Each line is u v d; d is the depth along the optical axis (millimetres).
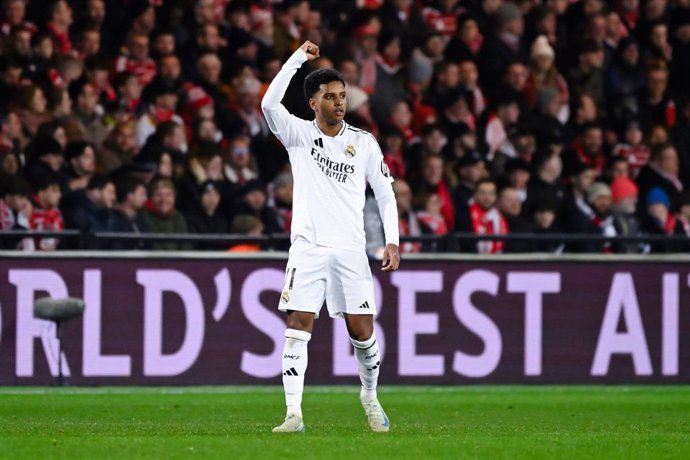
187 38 58500
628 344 50469
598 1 63781
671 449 26578
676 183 59250
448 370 49188
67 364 46750
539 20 63344
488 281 49469
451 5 63906
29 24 56500
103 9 57438
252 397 44875
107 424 34000
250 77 56969
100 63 56469
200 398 44219
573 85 62625
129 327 47188
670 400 45531
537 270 49812
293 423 29375
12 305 46312
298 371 29391
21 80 54312
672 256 50594
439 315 49125
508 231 54594
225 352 47844
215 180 52656
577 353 50094
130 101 55406
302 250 29172
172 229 51125
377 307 48781
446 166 57312
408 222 53562
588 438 29219
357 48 59906
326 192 29188
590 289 50188
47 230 48938
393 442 26891
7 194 50094
